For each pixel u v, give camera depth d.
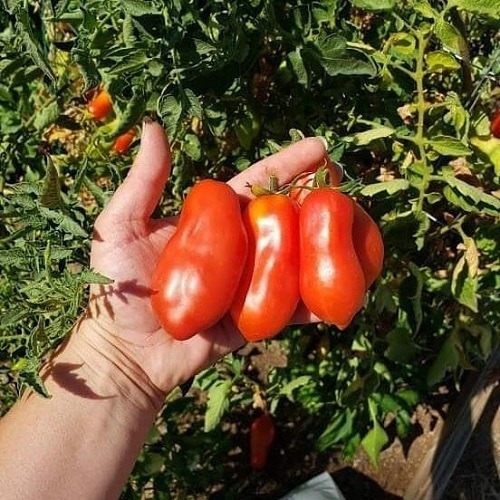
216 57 0.34
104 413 0.32
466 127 0.37
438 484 0.54
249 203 0.31
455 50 0.36
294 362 0.56
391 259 0.46
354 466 0.59
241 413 0.61
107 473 0.31
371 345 0.51
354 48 0.36
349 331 0.54
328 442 0.54
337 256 0.28
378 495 0.58
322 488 0.55
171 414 0.51
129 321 0.33
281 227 0.29
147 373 0.34
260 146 0.44
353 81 0.40
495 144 0.39
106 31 0.35
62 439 0.30
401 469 0.58
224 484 0.59
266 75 0.42
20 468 0.29
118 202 0.33
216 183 0.30
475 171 0.41
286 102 0.42
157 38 0.32
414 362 0.55
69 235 0.34
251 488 0.59
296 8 0.35
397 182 0.38
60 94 0.45
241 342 0.36
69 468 0.30
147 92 0.35
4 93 0.50
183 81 0.34
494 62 0.39
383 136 0.38
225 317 0.35
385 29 0.40
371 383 0.51
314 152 0.34
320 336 0.57
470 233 0.49
